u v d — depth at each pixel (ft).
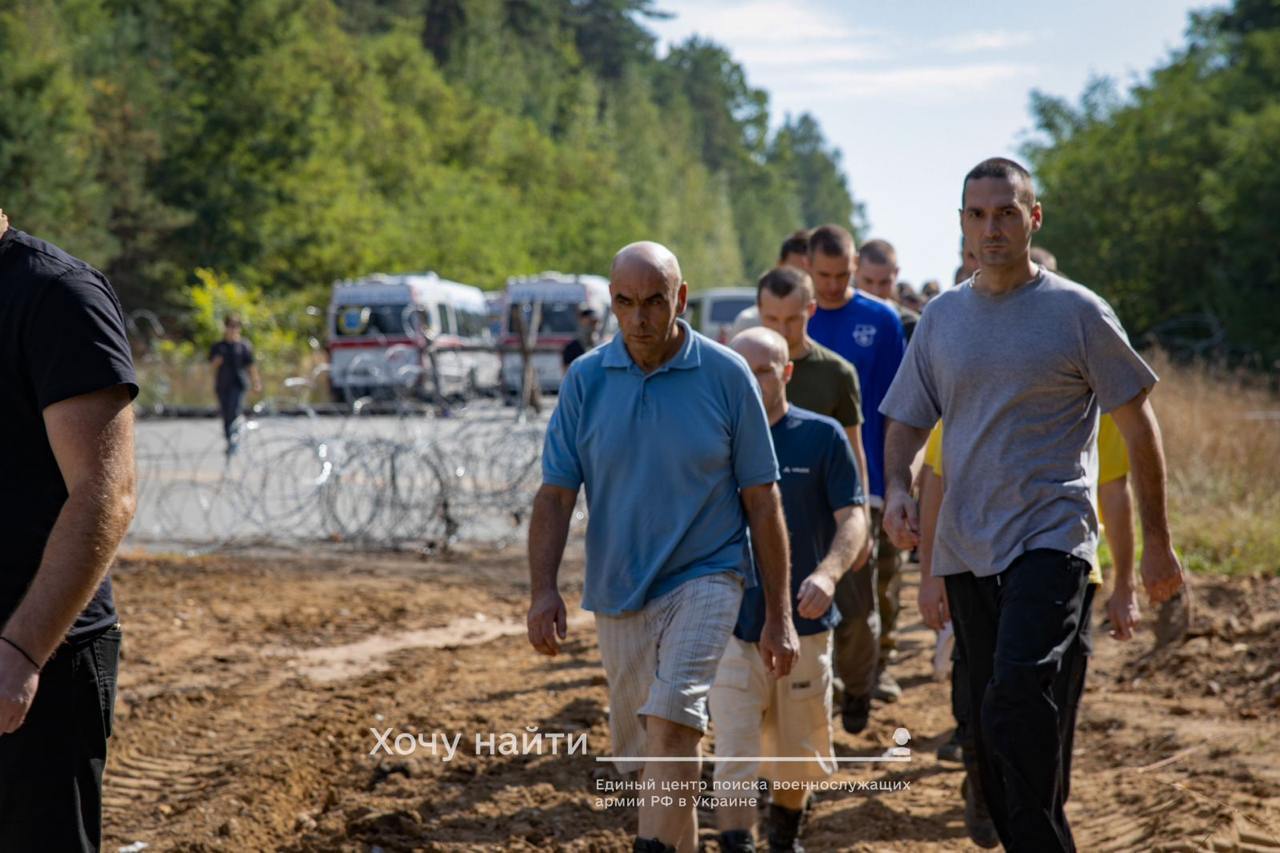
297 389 103.45
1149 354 86.74
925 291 53.83
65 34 210.18
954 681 21.12
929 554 20.42
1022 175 18.67
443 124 308.19
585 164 341.82
